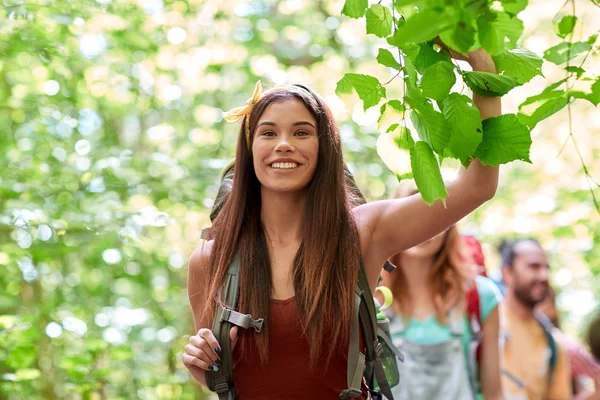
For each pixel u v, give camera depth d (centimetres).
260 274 319
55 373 808
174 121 1070
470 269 466
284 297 317
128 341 965
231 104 1102
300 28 1172
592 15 733
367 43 1159
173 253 970
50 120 908
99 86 962
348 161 1052
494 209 1215
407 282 466
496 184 305
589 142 1186
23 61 900
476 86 276
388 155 272
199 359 314
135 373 959
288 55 1193
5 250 787
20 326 655
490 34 229
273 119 325
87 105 988
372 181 1067
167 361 1066
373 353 314
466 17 222
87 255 894
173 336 1036
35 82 923
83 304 956
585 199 1137
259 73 1098
